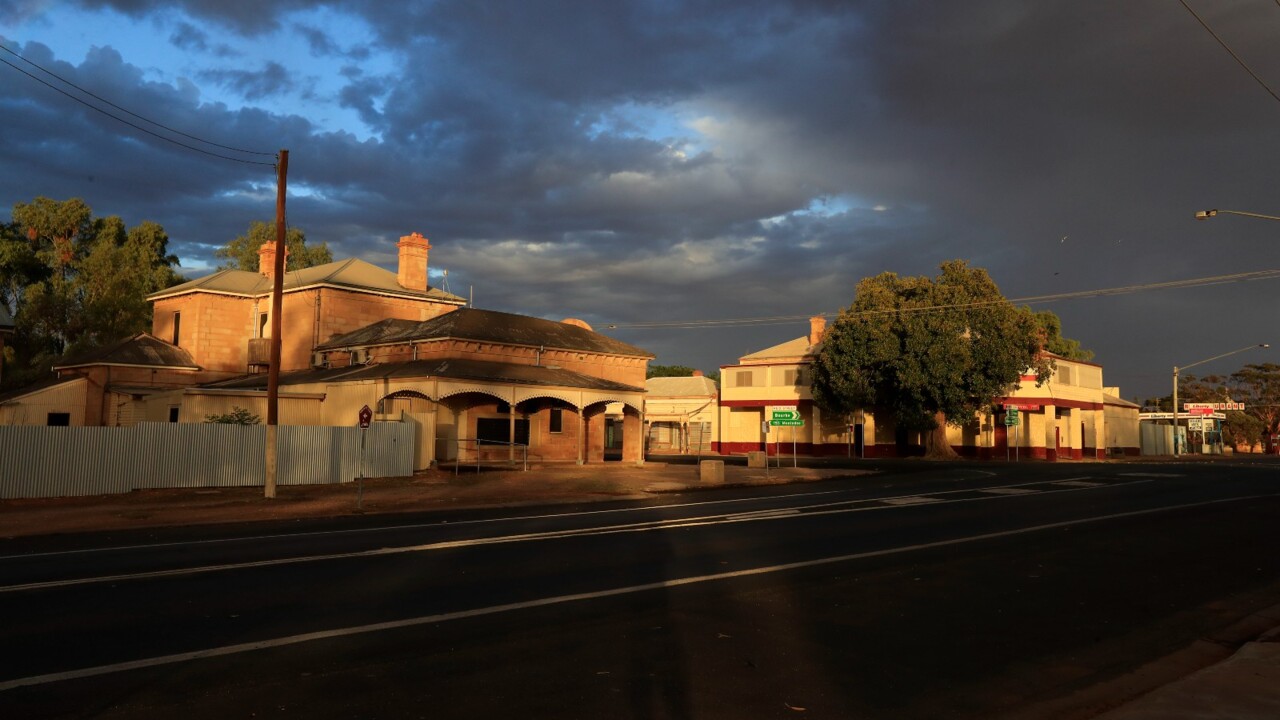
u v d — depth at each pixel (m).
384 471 28.95
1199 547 14.75
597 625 8.58
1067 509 21.02
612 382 41.69
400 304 46.19
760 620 8.93
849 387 53.69
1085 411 64.38
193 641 7.74
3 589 10.15
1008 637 8.42
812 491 27.33
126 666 6.92
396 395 35.00
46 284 54.34
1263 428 102.44
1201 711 5.96
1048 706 6.39
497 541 14.78
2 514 19.08
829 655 7.61
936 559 13.18
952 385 49.72
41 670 6.79
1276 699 6.24
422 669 6.94
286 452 26.45
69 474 22.61
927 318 50.59
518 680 6.68
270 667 6.94
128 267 55.03
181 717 5.73
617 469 35.66
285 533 16.16
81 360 41.91
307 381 36.53
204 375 44.88
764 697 6.39
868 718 6.00
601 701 6.21
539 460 38.28
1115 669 7.42
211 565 12.04
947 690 6.70
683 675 6.91
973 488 28.02
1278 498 24.28
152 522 18.22
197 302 45.41
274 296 23.25
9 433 21.72
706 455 62.75
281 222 23.34
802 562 12.75
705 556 13.22
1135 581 11.54
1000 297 50.31
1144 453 78.56
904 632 8.54
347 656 7.30
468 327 38.91
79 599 9.57
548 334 43.16
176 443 24.62
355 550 13.61
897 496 24.98
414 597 9.81
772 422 37.91
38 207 54.75
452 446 36.34
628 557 13.02
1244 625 9.16
